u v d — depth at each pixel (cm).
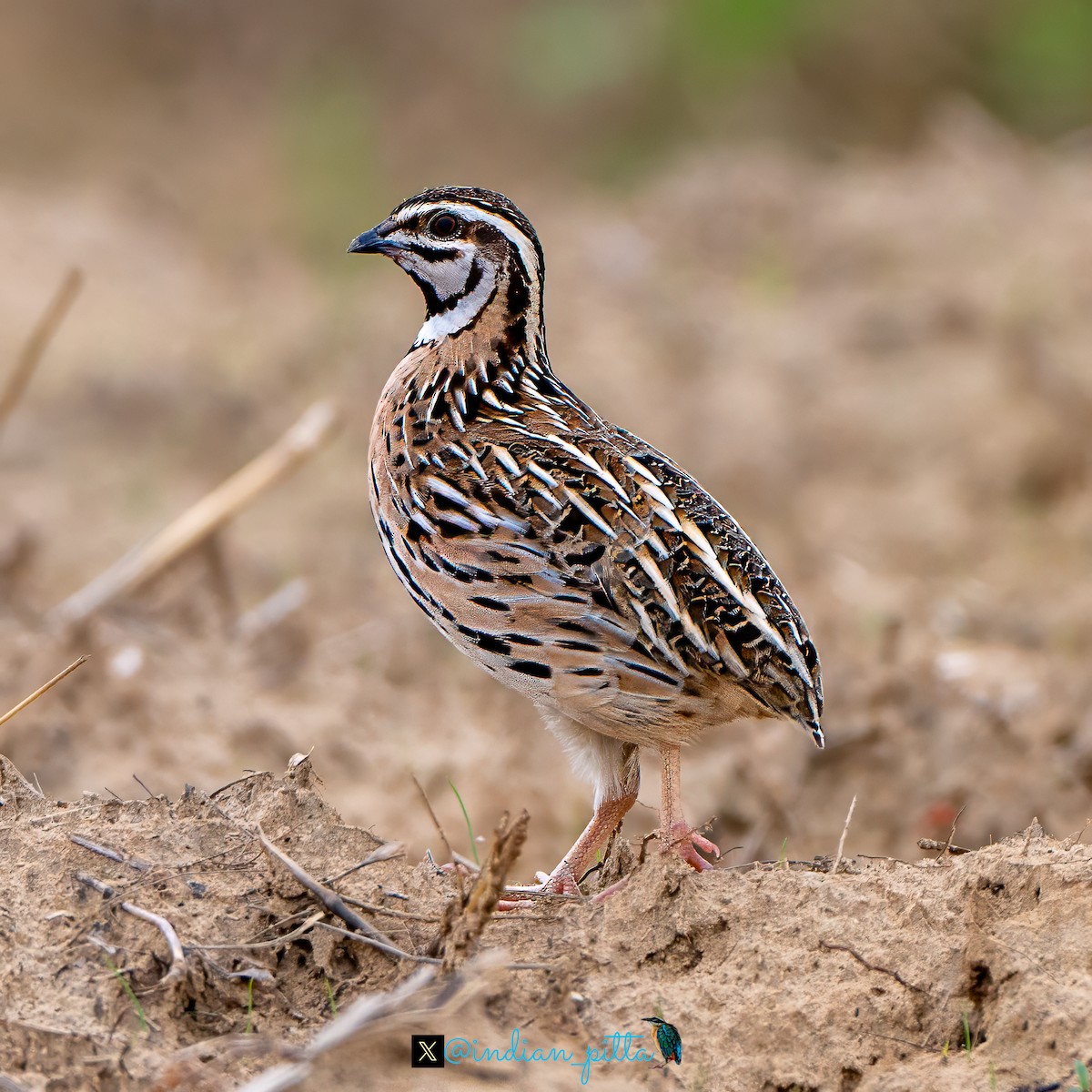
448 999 649
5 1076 626
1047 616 1504
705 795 1162
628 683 764
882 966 684
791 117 3141
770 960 690
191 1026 670
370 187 2867
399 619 1423
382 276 2500
